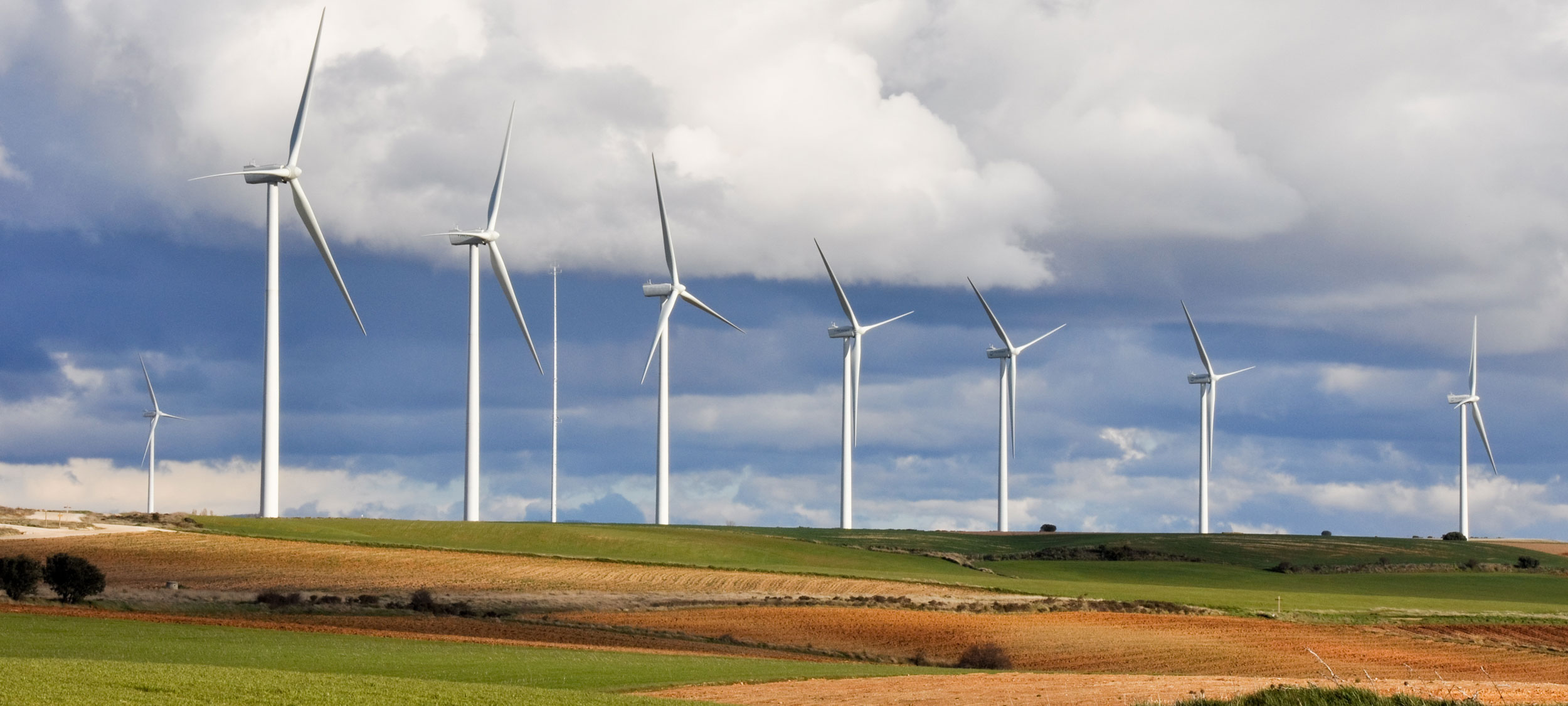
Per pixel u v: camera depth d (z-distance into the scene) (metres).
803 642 47.84
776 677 34.41
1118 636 49.91
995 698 31.06
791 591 62.19
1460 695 29.11
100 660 31.75
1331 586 86.44
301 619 47.91
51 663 26.75
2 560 48.69
